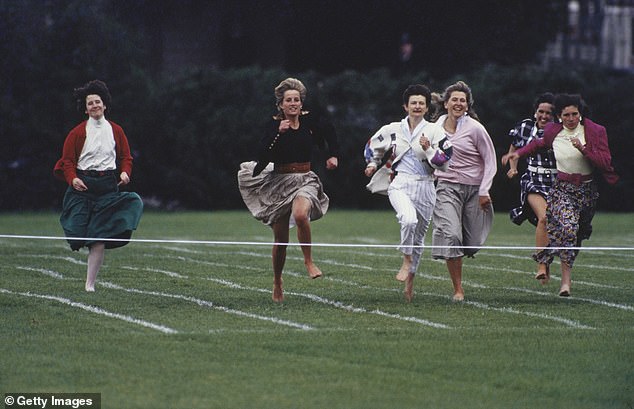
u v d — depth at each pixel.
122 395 21.41
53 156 85.69
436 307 32.28
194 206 89.00
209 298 33.69
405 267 33.53
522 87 92.31
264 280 38.25
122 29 88.50
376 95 91.44
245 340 26.55
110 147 35.34
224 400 21.09
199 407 20.61
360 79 92.50
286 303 32.81
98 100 35.25
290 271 41.09
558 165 34.81
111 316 30.11
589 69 96.31
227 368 23.62
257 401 21.03
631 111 92.69
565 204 34.56
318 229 65.38
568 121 34.47
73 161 35.12
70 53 86.31
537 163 39.25
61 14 86.50
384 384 22.39
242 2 106.56
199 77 90.19
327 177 90.12
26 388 21.91
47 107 85.31
